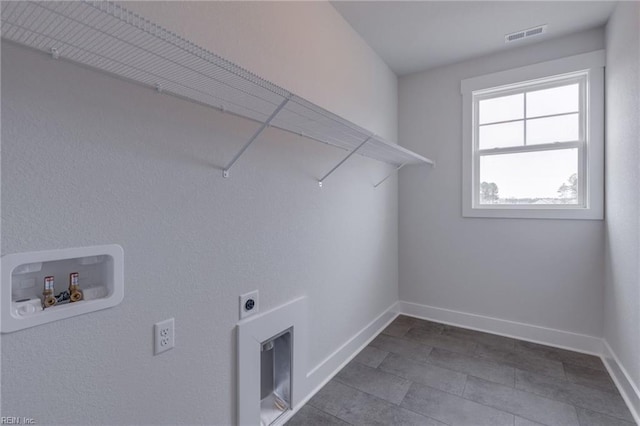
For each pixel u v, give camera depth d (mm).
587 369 2162
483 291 2877
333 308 2148
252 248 1474
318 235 1978
